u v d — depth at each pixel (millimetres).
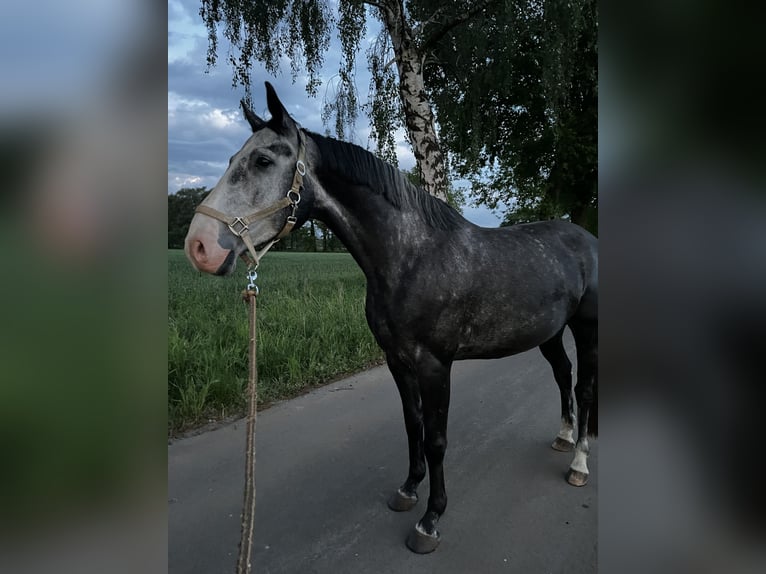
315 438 3234
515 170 14984
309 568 1990
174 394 3660
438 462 2141
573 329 2795
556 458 2941
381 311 2143
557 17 6863
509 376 4473
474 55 7785
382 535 2217
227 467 2846
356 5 6141
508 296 2273
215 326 5223
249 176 1820
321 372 4457
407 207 2152
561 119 11961
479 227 2504
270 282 10031
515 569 1972
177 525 2279
